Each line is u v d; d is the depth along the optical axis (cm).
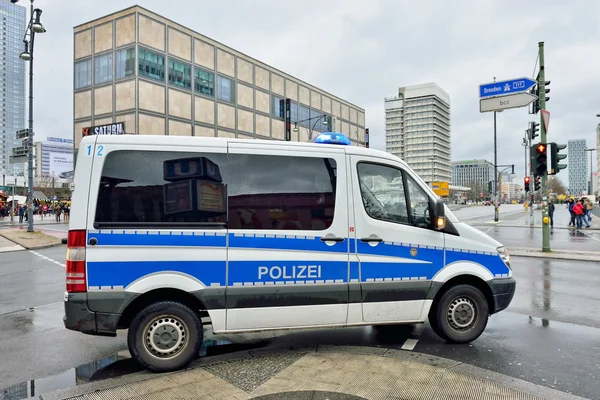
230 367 449
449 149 12656
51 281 1026
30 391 412
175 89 4031
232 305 449
